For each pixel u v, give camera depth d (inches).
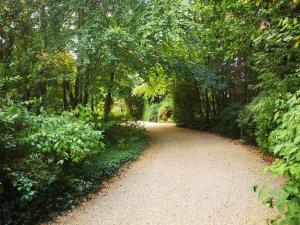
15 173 152.3
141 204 207.2
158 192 231.0
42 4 344.5
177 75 538.3
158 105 984.9
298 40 140.2
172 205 204.1
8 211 155.8
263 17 199.0
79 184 210.4
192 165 311.9
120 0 379.2
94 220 181.8
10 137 153.9
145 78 458.3
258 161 315.0
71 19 371.2
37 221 170.1
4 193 162.6
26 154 169.3
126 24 375.6
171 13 341.4
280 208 72.2
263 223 169.0
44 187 176.6
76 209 196.5
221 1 219.8
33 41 333.7
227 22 232.8
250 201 202.7
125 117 495.8
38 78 318.7
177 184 249.1
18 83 291.0
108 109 458.0
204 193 224.2
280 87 219.0
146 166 313.6
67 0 341.1
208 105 640.4
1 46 331.0
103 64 361.1
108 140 384.8
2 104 175.6
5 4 310.2
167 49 449.7
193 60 581.6
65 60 355.3
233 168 291.3
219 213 187.3
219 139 486.9
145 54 387.9
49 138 171.6
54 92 384.8
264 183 236.5
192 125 665.0
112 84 396.2
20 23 335.6
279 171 78.2
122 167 298.7
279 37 158.1
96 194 226.1
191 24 352.8
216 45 303.3
